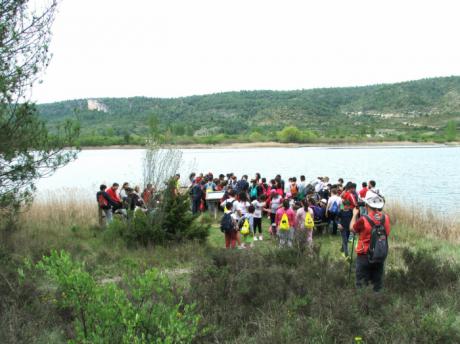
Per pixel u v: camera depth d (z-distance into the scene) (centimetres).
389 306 672
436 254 1191
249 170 5681
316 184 1973
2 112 1016
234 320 661
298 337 583
